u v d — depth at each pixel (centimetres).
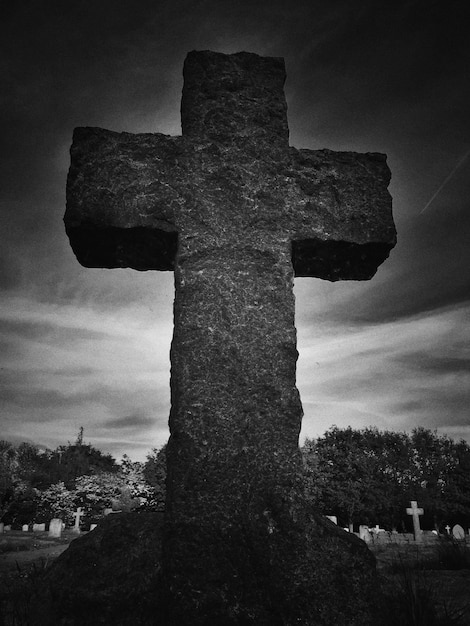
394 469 3991
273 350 263
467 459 3875
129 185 283
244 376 255
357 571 229
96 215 277
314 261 312
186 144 294
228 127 301
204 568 222
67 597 221
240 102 307
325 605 219
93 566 231
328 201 299
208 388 251
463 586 394
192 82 308
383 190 311
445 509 3603
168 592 220
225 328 262
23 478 3650
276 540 228
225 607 217
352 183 307
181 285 269
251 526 230
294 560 225
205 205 283
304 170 302
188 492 234
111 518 257
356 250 305
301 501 240
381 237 300
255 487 237
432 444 4141
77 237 288
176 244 287
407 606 264
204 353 257
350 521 3512
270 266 278
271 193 292
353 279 332
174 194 283
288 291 276
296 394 258
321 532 235
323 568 226
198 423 245
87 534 252
